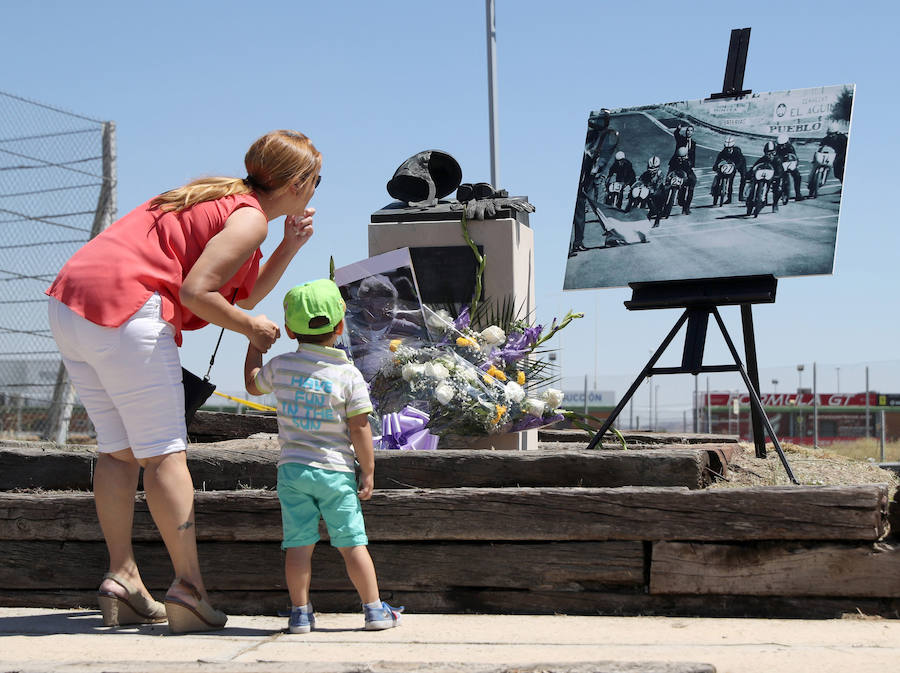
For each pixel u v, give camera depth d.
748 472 5.00
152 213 3.58
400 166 5.62
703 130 5.43
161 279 3.49
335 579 3.86
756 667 2.75
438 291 5.38
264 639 3.31
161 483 3.44
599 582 3.70
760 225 5.07
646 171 5.48
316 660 2.93
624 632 3.31
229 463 4.20
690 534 3.61
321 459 3.47
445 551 3.81
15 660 3.00
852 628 3.29
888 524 3.56
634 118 5.65
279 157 3.80
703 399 27.55
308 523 3.48
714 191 5.27
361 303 5.23
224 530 3.94
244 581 3.93
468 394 4.77
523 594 3.75
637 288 5.18
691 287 5.04
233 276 3.71
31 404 10.34
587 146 5.68
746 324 5.71
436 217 5.43
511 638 3.24
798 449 6.79
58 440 10.26
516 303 5.37
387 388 5.05
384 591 3.84
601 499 3.69
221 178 3.78
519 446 5.10
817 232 4.92
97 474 3.65
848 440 27.30
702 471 4.04
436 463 4.04
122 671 2.77
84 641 3.32
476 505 3.79
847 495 3.47
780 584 3.53
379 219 5.51
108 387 3.46
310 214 4.18
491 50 9.04
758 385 5.80
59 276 3.53
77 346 3.48
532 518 3.74
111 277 3.43
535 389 5.22
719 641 3.12
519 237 5.47
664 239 5.25
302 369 3.54
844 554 3.48
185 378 3.62
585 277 5.34
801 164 5.11
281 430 3.55
